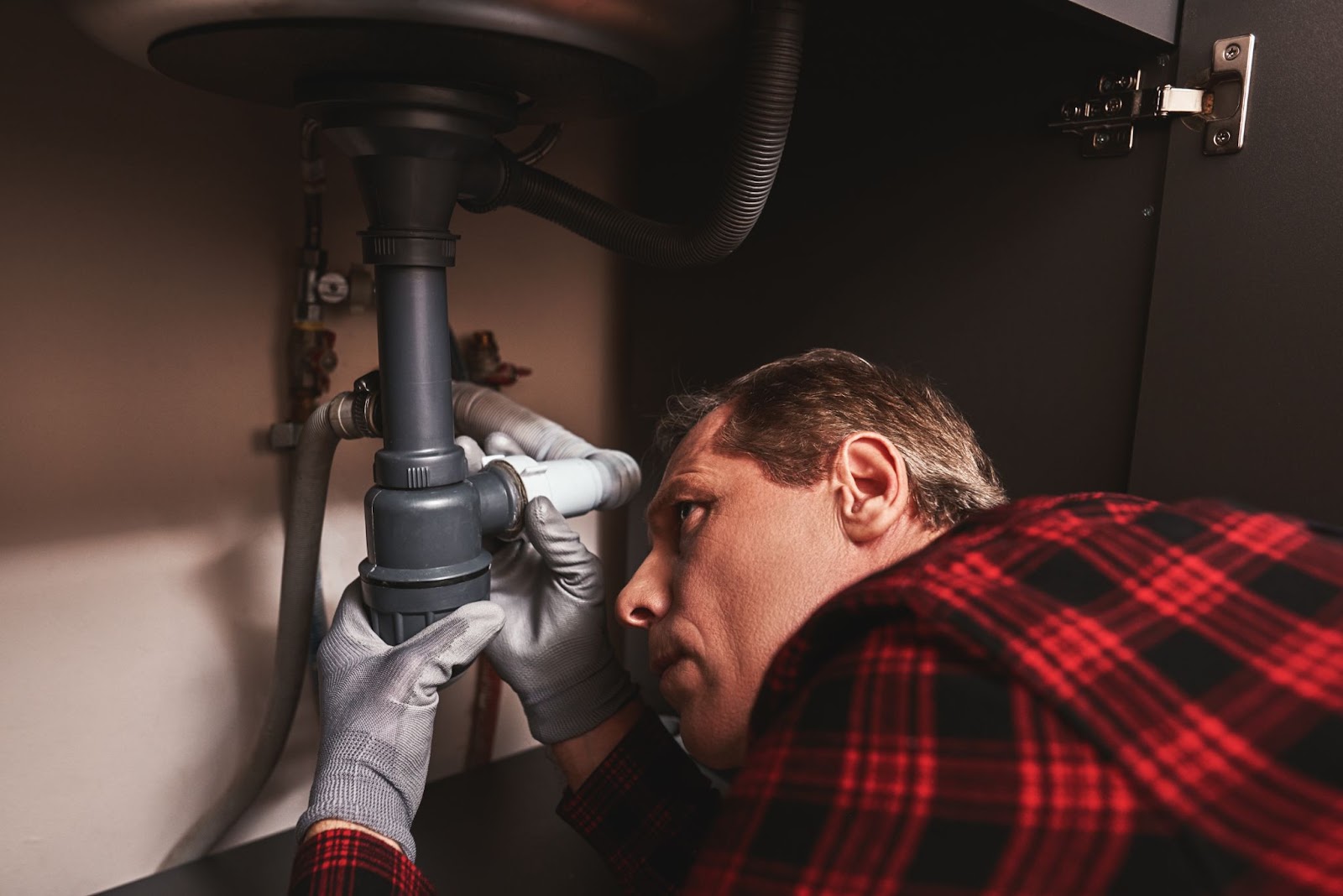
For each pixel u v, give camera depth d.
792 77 0.66
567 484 0.81
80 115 0.82
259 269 0.94
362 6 0.49
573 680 0.72
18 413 0.82
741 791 0.35
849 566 0.47
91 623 0.89
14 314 0.81
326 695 0.66
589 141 1.15
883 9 0.89
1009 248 0.84
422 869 0.98
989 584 0.34
